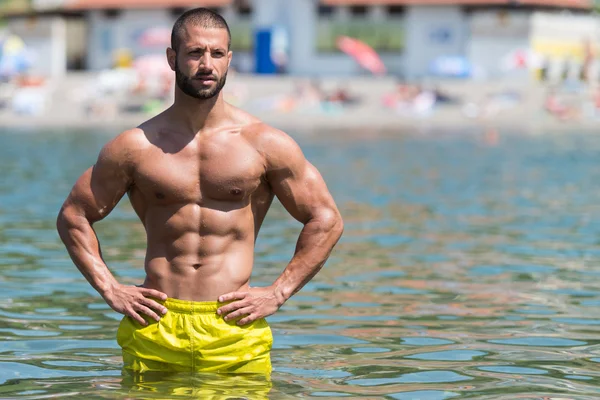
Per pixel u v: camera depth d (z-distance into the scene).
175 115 8.84
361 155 39.75
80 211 8.91
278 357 9.80
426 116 68.62
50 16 92.50
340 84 73.94
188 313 8.80
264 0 88.44
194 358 8.82
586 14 87.88
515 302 12.83
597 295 13.33
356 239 18.34
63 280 14.05
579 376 9.13
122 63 88.06
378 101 71.25
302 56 88.81
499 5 81.81
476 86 73.75
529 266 15.62
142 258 15.70
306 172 9.00
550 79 83.38
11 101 68.38
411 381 8.88
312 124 62.25
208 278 8.83
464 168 34.47
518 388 8.66
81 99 69.06
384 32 86.50
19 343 10.33
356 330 11.15
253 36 88.44
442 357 9.88
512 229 19.89
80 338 10.59
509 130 59.03
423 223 20.67
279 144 8.88
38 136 49.59
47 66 92.75
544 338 10.77
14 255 16.14
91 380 8.71
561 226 20.42
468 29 84.06
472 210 22.95
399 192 26.59
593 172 33.66
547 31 83.56
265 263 15.53
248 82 73.19
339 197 25.28
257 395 8.22
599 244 18.03
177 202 8.78
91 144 44.34
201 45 8.52
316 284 14.03
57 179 28.91
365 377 9.02
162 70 70.31
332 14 87.75
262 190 9.05
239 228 8.91
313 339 10.68
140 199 8.97
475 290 13.63
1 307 12.20
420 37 85.62
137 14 91.25
